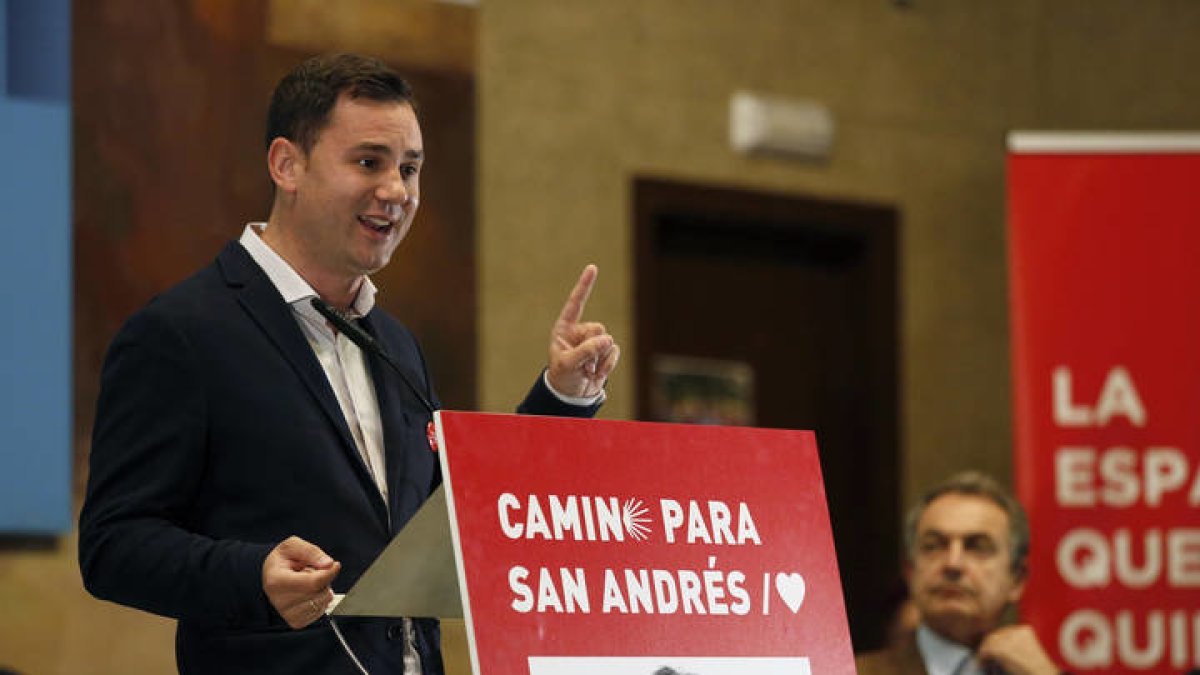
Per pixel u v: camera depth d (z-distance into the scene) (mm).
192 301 3148
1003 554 6016
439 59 7582
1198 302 7742
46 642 6441
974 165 8945
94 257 6648
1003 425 8898
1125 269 7766
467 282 7531
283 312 3189
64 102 6590
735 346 8656
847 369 8859
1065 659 7477
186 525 3076
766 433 3006
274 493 3061
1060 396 7684
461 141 7594
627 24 8219
